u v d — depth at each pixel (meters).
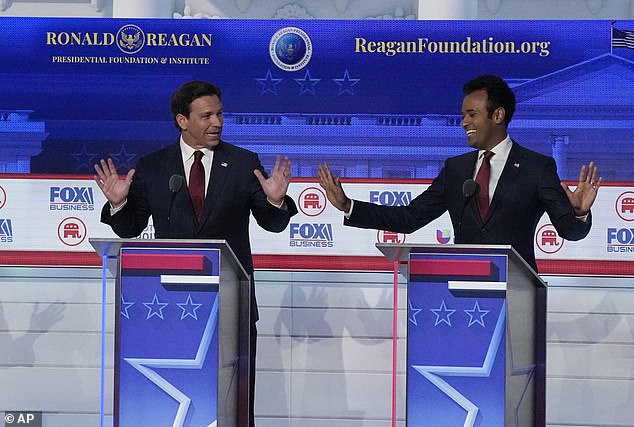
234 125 11.28
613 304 11.13
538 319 8.38
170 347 7.43
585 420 11.11
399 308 11.24
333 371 11.24
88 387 11.25
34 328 11.27
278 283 11.27
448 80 11.23
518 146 9.71
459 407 7.42
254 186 9.51
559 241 11.16
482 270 7.42
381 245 7.50
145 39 11.30
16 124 11.29
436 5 13.78
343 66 11.27
